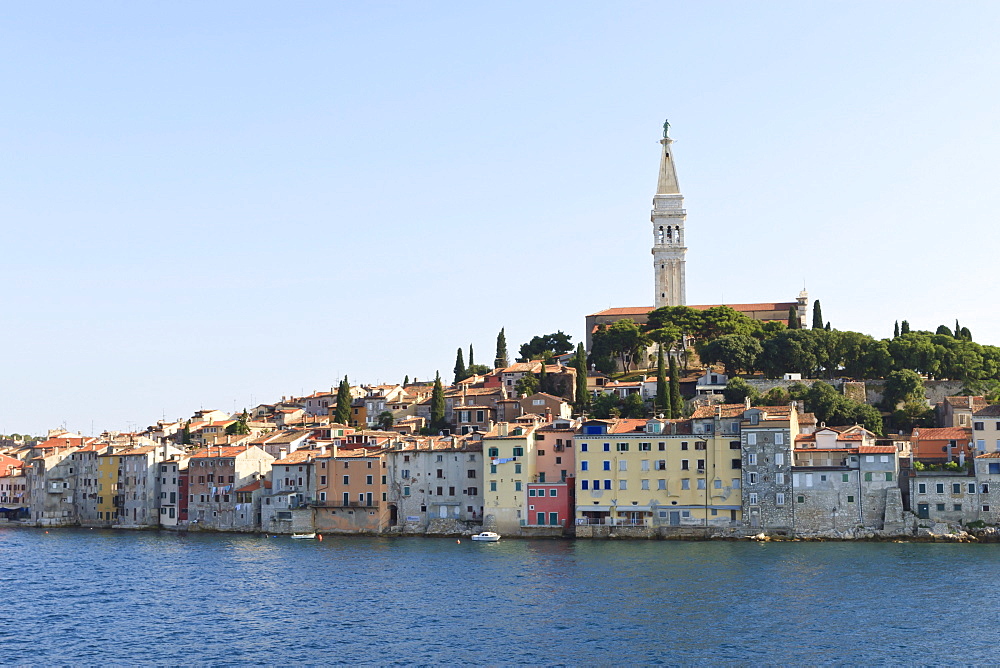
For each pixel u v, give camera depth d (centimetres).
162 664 11638
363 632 12762
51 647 12431
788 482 19400
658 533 19962
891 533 18788
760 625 12631
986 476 18638
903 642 11819
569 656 11562
